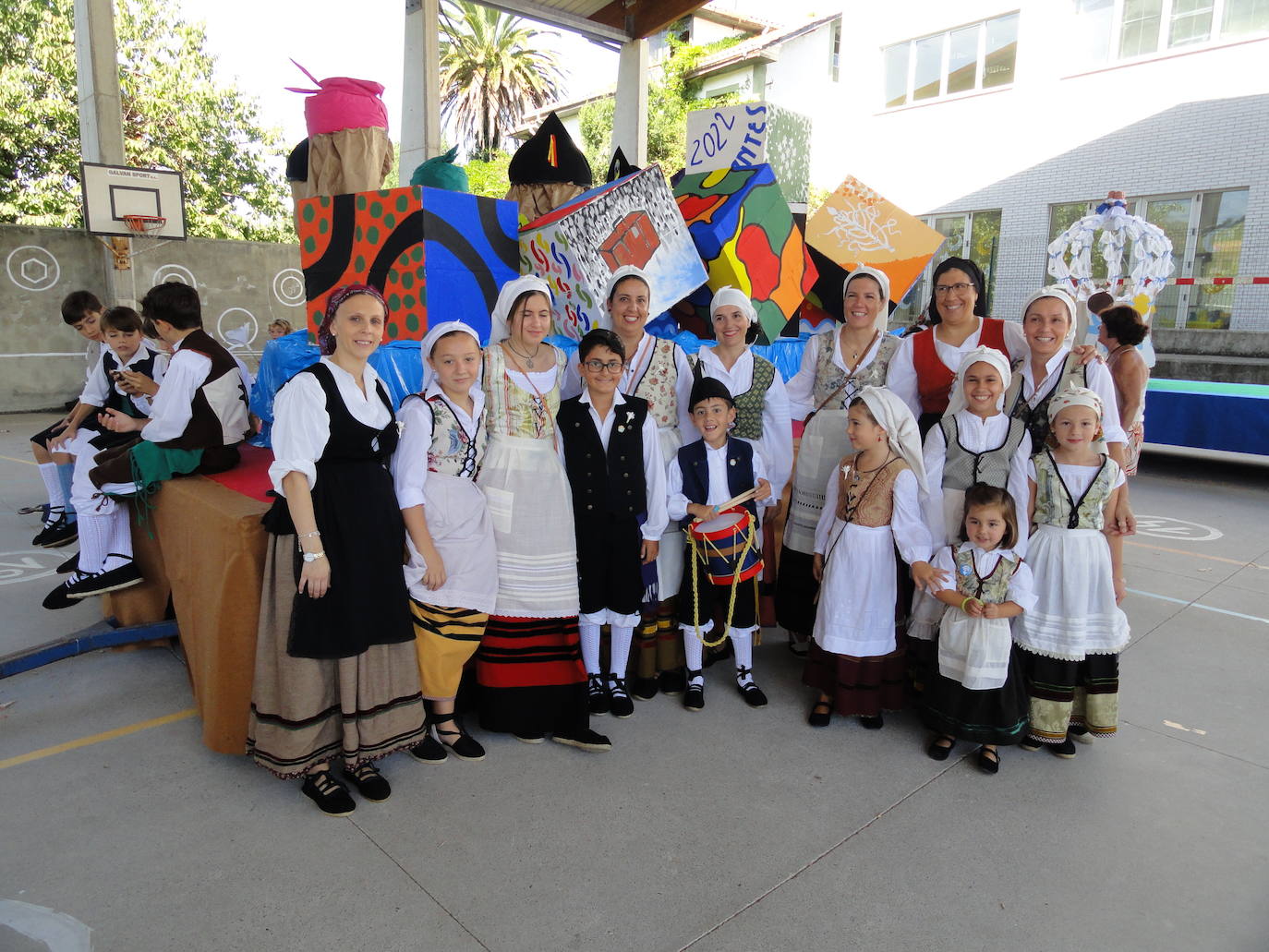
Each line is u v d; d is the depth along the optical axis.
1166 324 11.26
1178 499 7.08
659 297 3.62
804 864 2.24
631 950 1.92
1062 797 2.59
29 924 1.95
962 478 2.87
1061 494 2.73
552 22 9.21
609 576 2.92
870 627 2.92
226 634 2.52
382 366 3.14
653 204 3.62
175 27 17.36
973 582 2.70
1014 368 3.08
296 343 3.64
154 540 3.34
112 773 2.60
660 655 3.34
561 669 2.81
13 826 2.32
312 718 2.38
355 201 3.43
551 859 2.23
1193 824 2.46
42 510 5.67
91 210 9.77
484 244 3.50
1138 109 11.09
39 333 10.93
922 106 13.20
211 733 2.63
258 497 2.75
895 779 2.68
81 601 4.11
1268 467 8.62
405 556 2.56
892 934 1.99
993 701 2.71
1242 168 10.34
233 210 18.34
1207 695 3.31
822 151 18.55
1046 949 1.95
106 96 9.52
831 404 3.34
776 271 4.12
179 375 3.06
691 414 3.07
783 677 3.49
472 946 1.92
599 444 2.84
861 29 13.79
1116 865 2.26
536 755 2.78
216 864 2.18
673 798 2.54
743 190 3.95
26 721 2.93
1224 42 10.33
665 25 9.52
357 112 3.79
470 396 2.59
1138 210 11.31
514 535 2.67
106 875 2.13
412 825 2.37
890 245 4.69
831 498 3.09
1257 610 4.28
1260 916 2.07
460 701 3.04
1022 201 12.32
